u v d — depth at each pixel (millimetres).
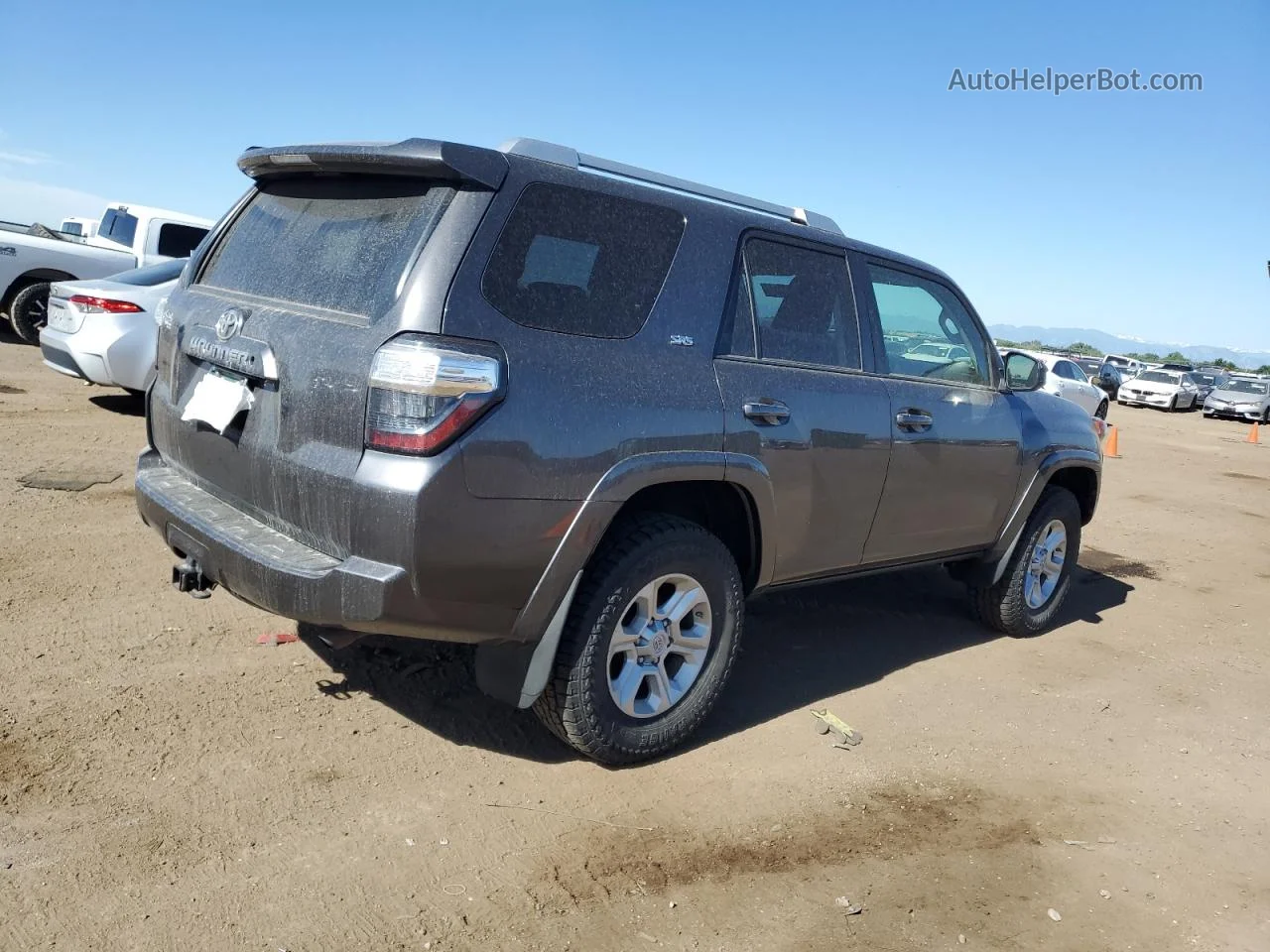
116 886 2553
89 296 8109
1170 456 17453
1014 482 4977
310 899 2596
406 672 4016
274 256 3387
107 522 5562
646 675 3461
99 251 11906
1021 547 5270
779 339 3805
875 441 4074
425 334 2756
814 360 3945
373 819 2990
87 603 4363
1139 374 38594
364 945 2451
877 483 4141
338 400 2830
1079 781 3814
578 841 3006
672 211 3467
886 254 4414
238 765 3193
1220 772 4047
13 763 3043
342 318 2943
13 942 2312
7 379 9797
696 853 3014
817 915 2775
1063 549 5578
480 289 2873
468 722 3672
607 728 3318
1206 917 2979
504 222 2945
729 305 3602
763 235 3797
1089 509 5793
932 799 3529
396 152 2932
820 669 4703
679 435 3279
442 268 2822
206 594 3332
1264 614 6695
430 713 3703
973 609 5523
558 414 2955
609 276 3223
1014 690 4703
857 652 5008
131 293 8188
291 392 2959
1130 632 5926
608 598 3203
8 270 11469
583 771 3438
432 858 2838
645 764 3541
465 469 2768
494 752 3488
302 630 4309
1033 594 5488
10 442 7180
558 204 3104
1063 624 5941
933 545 4652
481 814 3090
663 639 3459
